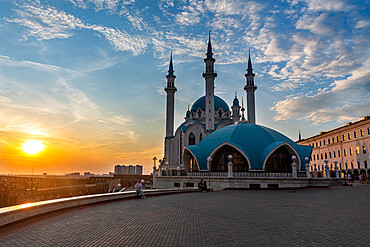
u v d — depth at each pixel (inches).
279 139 1673.2
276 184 1244.5
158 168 1979.6
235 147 1576.0
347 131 2711.6
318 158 3331.7
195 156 1708.9
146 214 517.7
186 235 350.6
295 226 397.4
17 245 315.6
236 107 2957.7
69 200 582.9
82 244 317.1
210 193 1033.5
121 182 2979.8
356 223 416.5
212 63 2464.3
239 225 407.2
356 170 2512.3
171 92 2859.3
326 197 815.7
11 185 1343.5
